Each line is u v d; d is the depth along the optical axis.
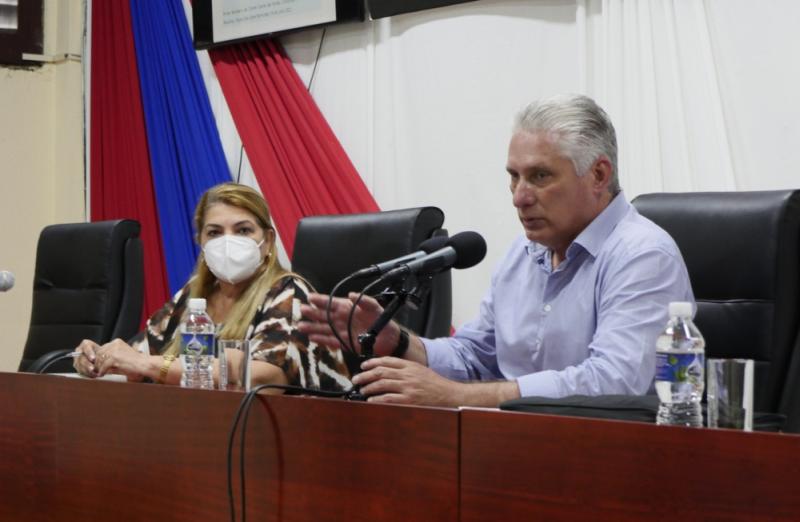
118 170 4.52
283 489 1.44
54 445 1.83
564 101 1.95
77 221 4.81
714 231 1.96
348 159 3.82
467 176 3.50
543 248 2.10
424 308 2.50
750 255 1.90
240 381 1.81
